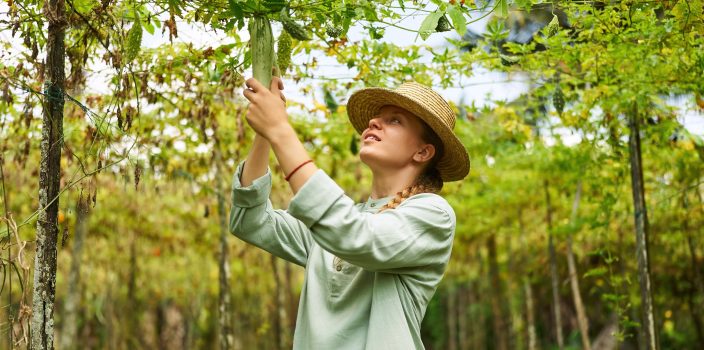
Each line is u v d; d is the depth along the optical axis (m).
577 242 9.48
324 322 2.01
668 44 3.69
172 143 4.96
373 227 1.85
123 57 2.67
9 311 2.53
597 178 5.95
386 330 1.92
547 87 4.70
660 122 5.29
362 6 2.48
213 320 19.78
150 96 3.54
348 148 6.58
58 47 2.63
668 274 9.88
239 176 2.09
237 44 3.29
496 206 9.62
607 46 4.05
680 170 6.25
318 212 1.80
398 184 2.16
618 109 4.98
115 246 12.05
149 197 9.38
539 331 16.41
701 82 4.28
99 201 8.91
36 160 5.84
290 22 2.03
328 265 2.10
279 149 1.85
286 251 2.23
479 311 17.09
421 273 2.00
